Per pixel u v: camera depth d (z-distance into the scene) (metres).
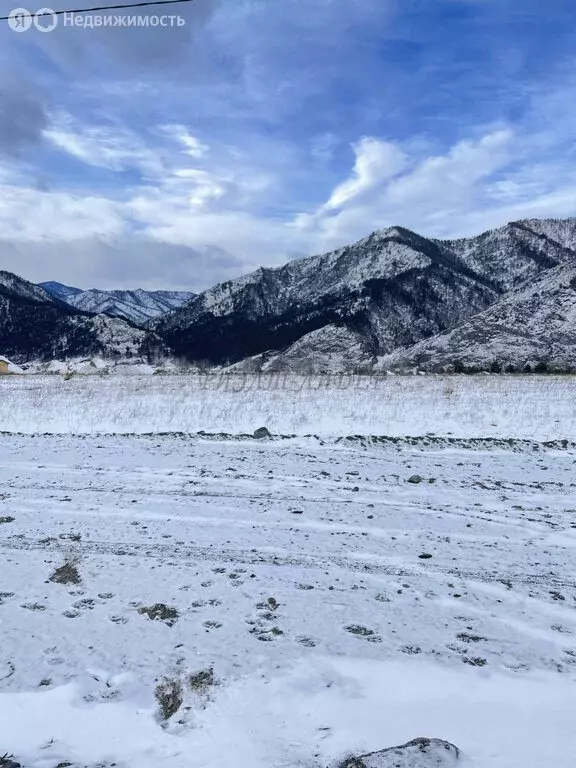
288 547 8.21
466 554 8.10
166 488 11.35
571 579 7.28
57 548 7.94
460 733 4.32
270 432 18.98
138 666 5.12
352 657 5.28
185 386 26.56
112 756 4.12
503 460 14.95
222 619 5.98
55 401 23.11
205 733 4.35
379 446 16.52
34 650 5.33
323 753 4.12
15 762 4.03
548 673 5.09
